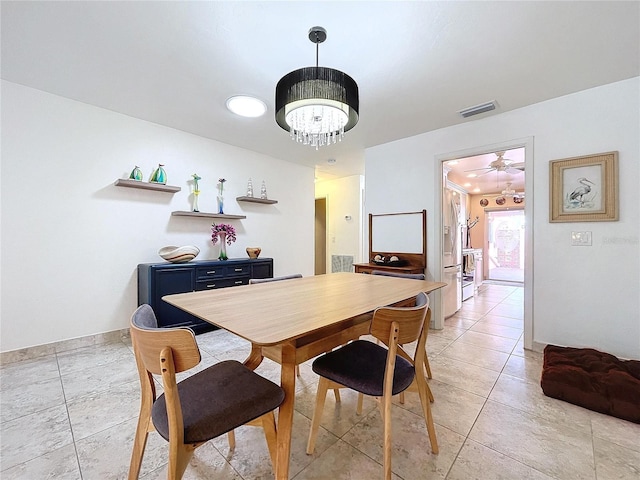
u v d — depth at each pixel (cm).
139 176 299
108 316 289
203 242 367
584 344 248
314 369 141
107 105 278
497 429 158
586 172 246
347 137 363
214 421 96
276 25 172
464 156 321
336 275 264
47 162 255
